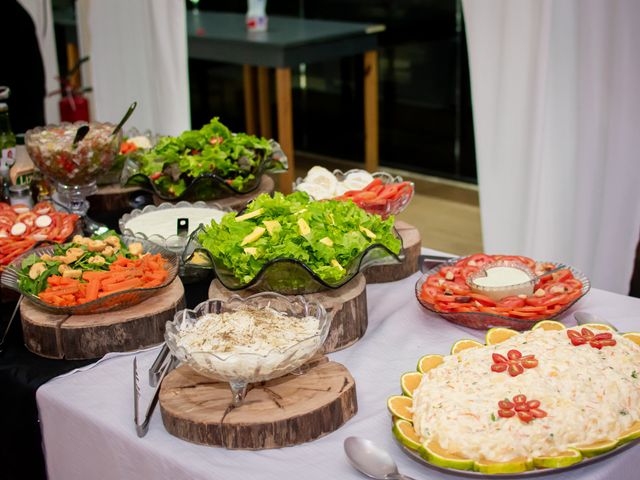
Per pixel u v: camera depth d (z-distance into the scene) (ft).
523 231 8.17
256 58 13.97
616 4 7.27
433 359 4.17
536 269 5.32
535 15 7.42
